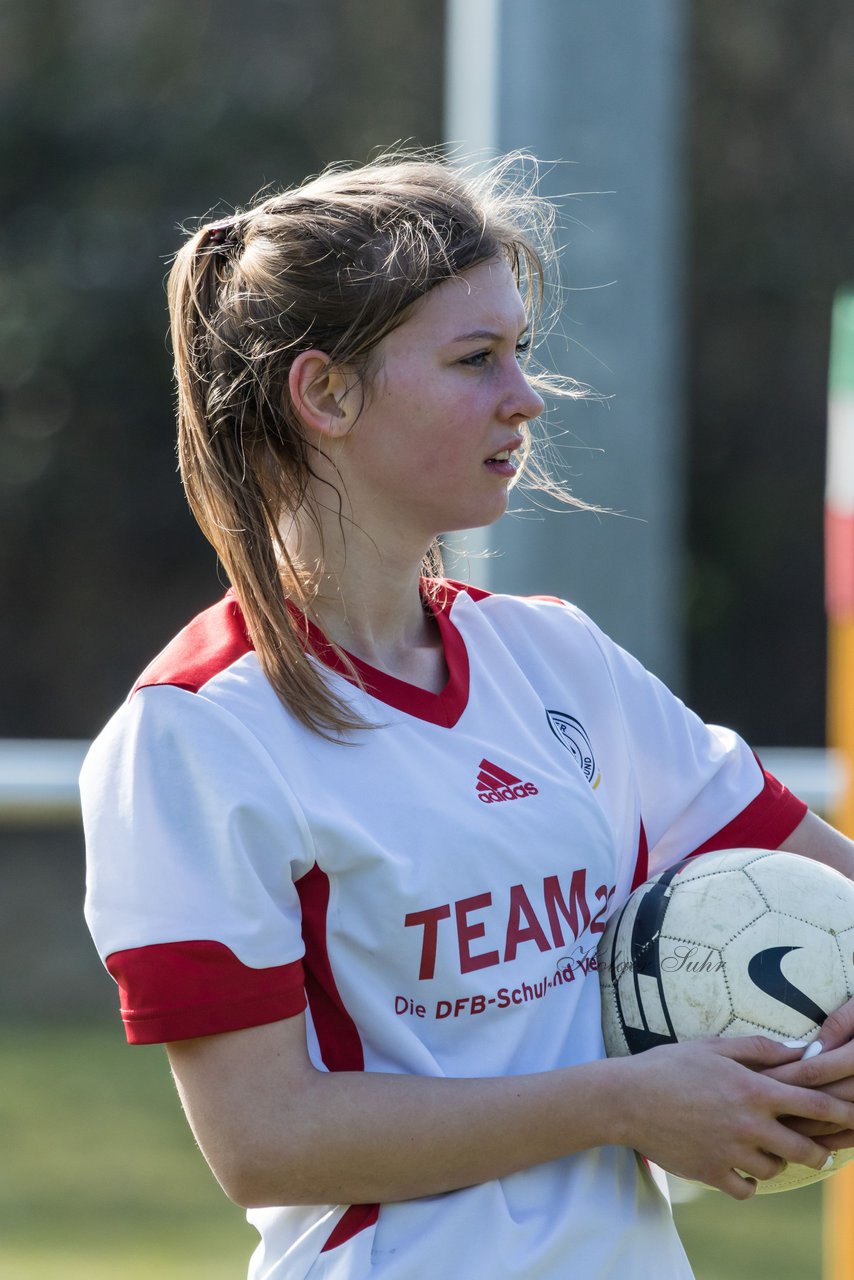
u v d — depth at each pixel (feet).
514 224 21.39
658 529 41.86
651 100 41.65
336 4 153.38
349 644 20.49
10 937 136.67
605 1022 20.26
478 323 19.58
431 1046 18.95
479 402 19.66
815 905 20.02
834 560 37.93
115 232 149.59
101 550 160.35
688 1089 18.37
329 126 150.92
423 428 19.57
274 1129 18.01
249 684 19.11
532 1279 18.45
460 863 19.06
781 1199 70.44
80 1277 55.83
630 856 21.56
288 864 18.48
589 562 40.60
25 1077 95.25
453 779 19.66
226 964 18.06
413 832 18.97
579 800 20.51
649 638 41.50
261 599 19.56
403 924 18.70
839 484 37.73
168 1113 85.81
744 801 22.80
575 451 40.78
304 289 19.74
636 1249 19.35
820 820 23.43
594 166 40.88
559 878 19.86
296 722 19.13
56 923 139.85
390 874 18.62
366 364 19.60
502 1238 18.44
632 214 41.27
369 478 19.99
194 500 20.88
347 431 19.83
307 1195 18.20
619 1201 19.42
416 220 19.71
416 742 19.76
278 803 18.42
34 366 150.30
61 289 149.48
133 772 18.70
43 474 154.92
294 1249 18.90
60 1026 112.88
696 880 20.38
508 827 19.61
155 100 152.46
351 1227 18.58
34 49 153.79
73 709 163.94
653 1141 18.45
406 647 21.16
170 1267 57.31
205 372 20.67
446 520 20.10
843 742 38.11
